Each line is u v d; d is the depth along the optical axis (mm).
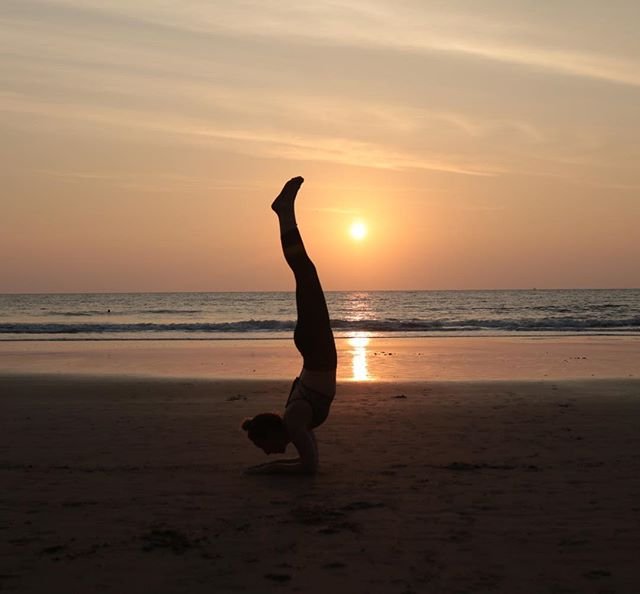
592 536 5133
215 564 4578
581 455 7988
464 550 4836
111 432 9586
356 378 16859
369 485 6602
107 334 35438
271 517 5598
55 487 6574
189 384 15297
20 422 10445
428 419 10555
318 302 6949
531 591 4152
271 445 7055
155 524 5438
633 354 23219
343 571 4457
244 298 115000
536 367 19328
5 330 37938
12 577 4371
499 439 8969
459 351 24547
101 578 4352
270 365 20109
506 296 114500
